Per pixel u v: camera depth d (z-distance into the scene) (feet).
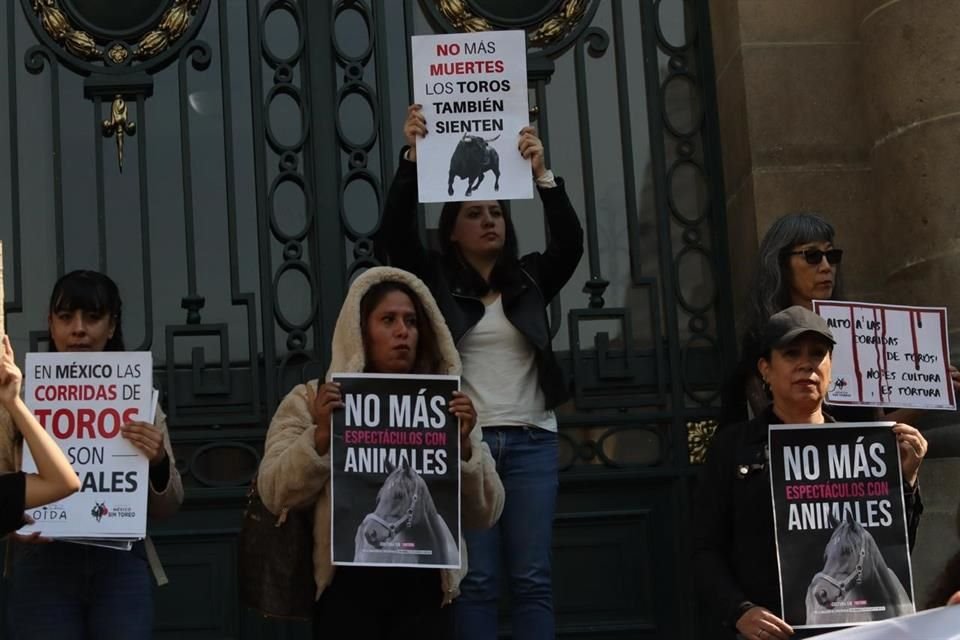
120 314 41.86
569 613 52.85
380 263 49.90
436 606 37.14
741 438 38.09
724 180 56.13
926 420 49.11
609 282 55.21
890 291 52.08
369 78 55.42
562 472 53.62
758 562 36.99
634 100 56.44
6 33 54.34
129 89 54.49
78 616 39.29
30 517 36.27
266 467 36.81
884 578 36.06
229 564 52.06
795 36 54.54
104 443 38.86
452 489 36.58
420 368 39.40
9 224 53.26
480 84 43.80
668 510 53.93
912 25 51.16
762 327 41.65
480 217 44.39
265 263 53.78
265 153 54.60
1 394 33.42
